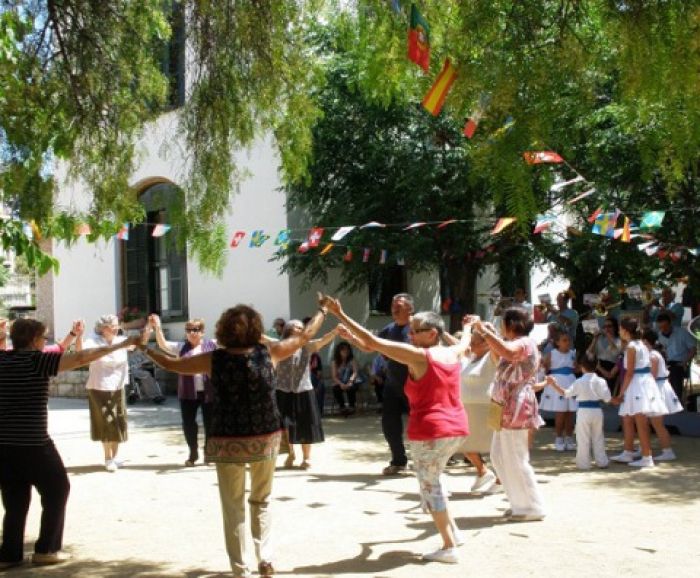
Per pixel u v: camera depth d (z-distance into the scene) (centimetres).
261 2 637
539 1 452
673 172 481
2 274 1819
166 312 1825
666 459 949
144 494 795
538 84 445
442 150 1359
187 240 626
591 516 660
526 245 1462
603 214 952
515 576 500
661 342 1234
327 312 532
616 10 448
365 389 1580
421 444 535
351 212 1411
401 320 858
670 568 512
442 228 1437
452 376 545
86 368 1823
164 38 685
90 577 521
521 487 648
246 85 638
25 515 557
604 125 980
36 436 543
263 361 497
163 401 1644
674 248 1172
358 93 1332
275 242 1184
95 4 672
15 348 556
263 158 1539
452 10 510
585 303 1426
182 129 654
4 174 618
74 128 646
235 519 496
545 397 1045
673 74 435
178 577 518
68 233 632
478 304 1839
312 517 675
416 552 561
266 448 490
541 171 488
